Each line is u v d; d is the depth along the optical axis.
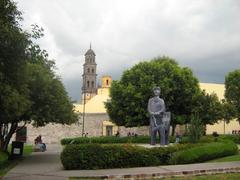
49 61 31.66
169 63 59.41
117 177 15.66
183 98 58.59
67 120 32.34
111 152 20.09
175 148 21.95
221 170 16.48
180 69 59.25
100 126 76.75
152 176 15.68
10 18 16.06
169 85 57.50
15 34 16.09
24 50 16.80
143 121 57.72
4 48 16.23
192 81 58.91
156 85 56.78
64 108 30.80
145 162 20.59
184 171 15.99
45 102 28.95
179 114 59.16
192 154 21.41
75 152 19.88
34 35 17.98
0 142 30.34
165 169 16.92
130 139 53.34
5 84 17.23
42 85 27.95
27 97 22.66
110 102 60.72
